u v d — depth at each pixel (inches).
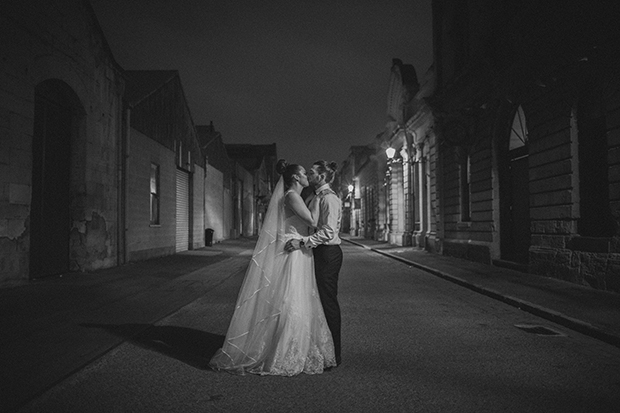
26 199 366.0
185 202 858.8
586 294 343.9
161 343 215.6
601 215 385.4
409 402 145.7
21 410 136.7
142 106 610.2
